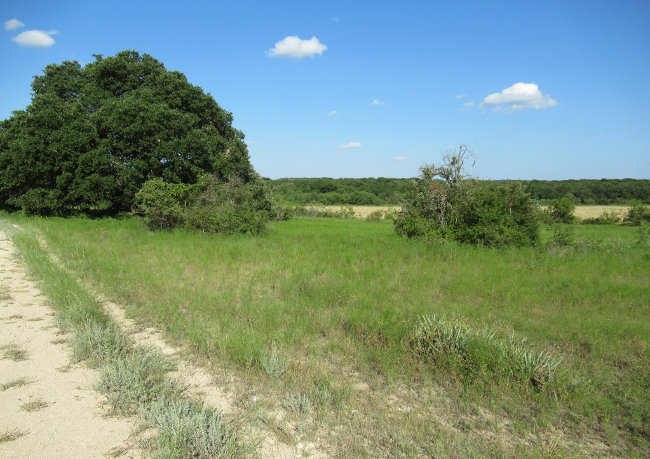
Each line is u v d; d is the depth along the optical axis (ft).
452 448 11.32
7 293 24.43
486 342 16.49
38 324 19.67
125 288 25.16
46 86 87.30
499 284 28.94
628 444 12.00
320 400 13.48
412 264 35.88
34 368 15.24
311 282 28.14
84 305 19.81
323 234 58.13
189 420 11.41
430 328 18.08
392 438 11.73
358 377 15.60
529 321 21.27
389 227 78.33
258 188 85.92
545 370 15.10
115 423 12.09
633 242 57.62
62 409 12.65
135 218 71.92
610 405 13.69
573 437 12.27
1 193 79.05
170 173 74.33
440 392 14.62
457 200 52.54
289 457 10.80
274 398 13.70
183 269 32.09
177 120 75.82
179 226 56.24
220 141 86.33
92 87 81.66
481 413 13.38
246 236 53.01
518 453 11.15
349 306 23.26
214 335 18.25
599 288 28.60
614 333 19.81
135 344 17.70
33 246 37.45
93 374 14.99
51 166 71.46
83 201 74.33
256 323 20.12
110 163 73.67
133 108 72.49
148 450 10.86
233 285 27.58
